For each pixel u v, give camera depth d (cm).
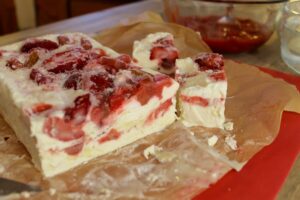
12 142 60
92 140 57
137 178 54
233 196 51
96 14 95
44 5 143
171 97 62
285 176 54
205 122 63
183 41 78
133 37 80
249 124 61
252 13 79
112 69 61
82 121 55
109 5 134
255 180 53
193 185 52
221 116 62
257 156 57
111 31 82
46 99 56
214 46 79
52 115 53
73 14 141
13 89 58
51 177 55
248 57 80
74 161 56
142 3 102
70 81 58
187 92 62
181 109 63
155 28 81
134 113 59
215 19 80
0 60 65
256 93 67
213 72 63
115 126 58
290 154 57
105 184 53
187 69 65
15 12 142
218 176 54
